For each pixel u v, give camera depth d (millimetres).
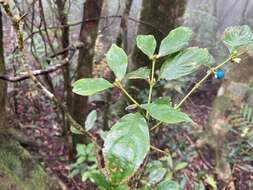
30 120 3326
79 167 2521
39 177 2322
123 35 2926
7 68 2943
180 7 3381
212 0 8094
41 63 2492
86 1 2389
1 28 2074
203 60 667
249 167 3574
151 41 690
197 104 5203
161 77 671
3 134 2332
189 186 2977
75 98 2697
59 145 3074
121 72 638
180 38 674
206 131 3805
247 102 3770
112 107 3588
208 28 6473
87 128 975
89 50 2551
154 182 784
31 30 2502
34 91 3365
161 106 574
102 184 580
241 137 3547
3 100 2305
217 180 3455
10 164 2213
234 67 3789
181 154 3238
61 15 2574
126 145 510
